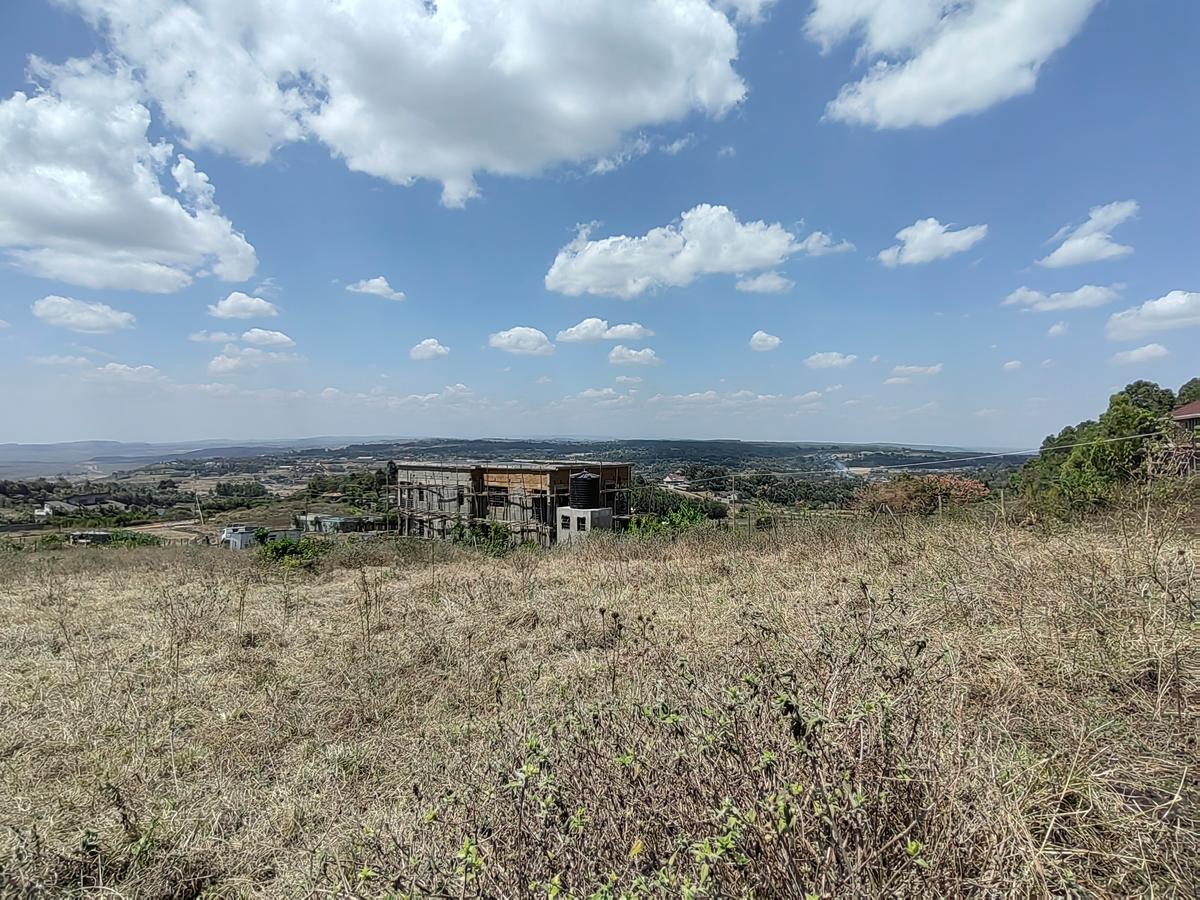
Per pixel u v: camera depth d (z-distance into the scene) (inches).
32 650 228.8
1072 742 89.7
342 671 193.6
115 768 134.5
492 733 118.1
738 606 218.8
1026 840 64.3
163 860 102.2
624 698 121.3
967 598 168.7
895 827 62.9
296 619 267.4
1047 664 120.0
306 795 124.5
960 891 58.0
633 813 70.7
